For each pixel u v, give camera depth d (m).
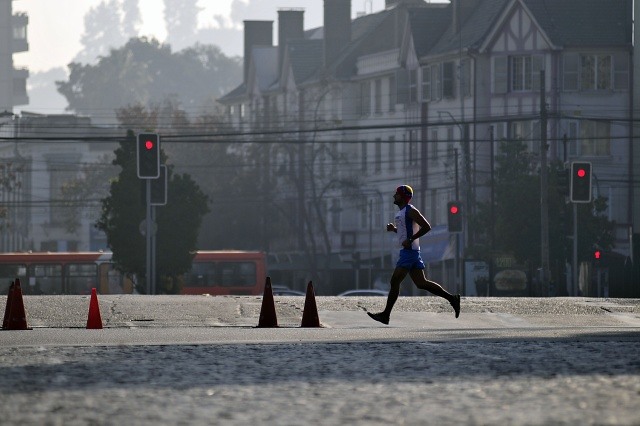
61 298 75.44
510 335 47.25
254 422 22.41
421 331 51.16
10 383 28.92
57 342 42.88
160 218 139.62
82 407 24.69
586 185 127.56
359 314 62.84
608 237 174.75
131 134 139.38
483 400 25.53
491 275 174.50
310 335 47.41
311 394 26.84
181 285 143.00
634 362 33.75
